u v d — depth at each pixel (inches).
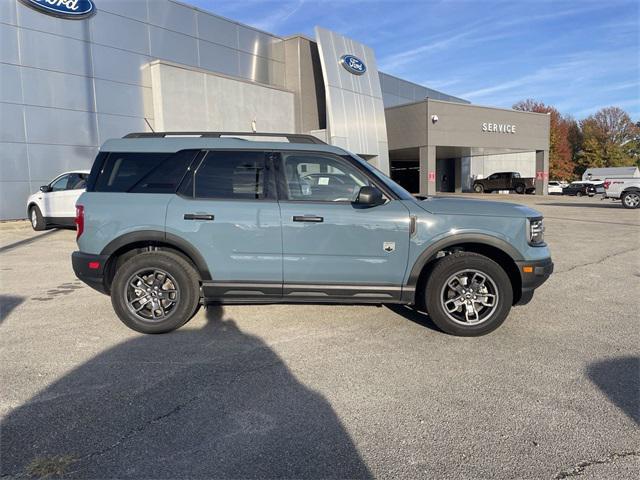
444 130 1122.7
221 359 161.3
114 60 666.8
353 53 975.6
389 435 115.0
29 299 239.5
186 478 99.0
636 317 208.2
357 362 158.4
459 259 178.5
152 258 183.8
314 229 178.5
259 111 839.1
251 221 179.5
